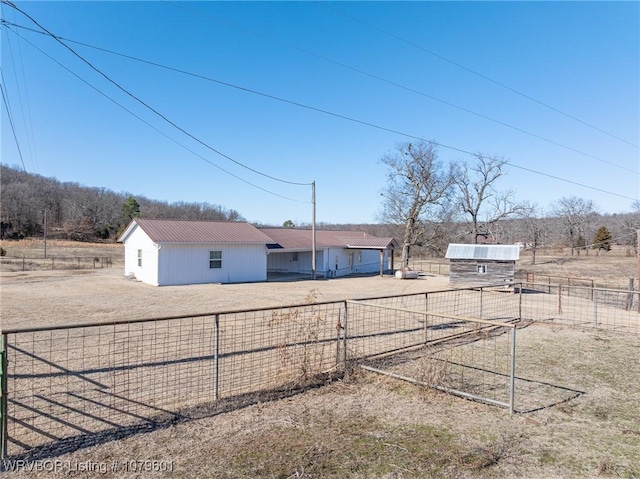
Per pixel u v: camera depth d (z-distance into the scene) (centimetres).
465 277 2262
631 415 513
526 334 1009
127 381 585
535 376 667
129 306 1331
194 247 2153
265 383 584
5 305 1312
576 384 632
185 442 407
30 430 430
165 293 1705
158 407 494
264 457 381
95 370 634
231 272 2309
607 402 557
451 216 3881
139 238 2233
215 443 407
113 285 1967
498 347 861
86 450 389
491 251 2253
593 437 446
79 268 3017
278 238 2722
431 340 887
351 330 998
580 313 1389
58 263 3381
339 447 404
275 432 434
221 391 550
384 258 3622
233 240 2269
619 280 2586
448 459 386
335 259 3039
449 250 2347
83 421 453
